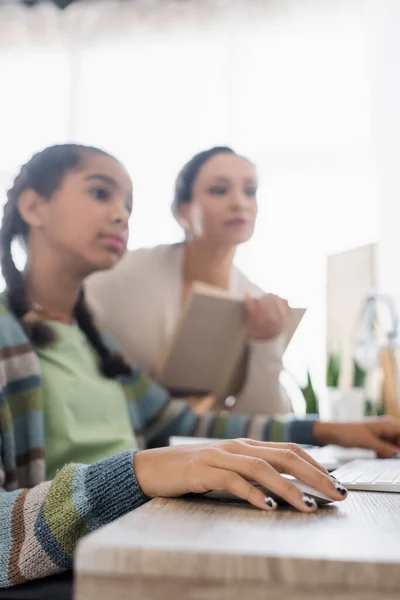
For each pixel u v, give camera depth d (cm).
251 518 40
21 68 269
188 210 150
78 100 263
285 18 250
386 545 31
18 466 85
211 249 147
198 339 127
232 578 28
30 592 49
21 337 89
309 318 203
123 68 261
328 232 231
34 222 97
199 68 255
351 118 241
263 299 130
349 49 245
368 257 161
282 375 153
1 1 271
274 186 242
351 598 27
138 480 51
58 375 95
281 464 49
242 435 124
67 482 52
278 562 28
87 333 108
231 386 138
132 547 29
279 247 229
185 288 144
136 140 256
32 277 98
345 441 121
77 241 99
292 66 248
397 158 218
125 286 139
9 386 86
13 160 266
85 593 29
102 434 98
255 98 250
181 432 124
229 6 254
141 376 121
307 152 242
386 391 151
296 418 127
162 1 260
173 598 28
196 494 50
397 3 228
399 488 60
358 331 156
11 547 51
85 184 99
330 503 49
